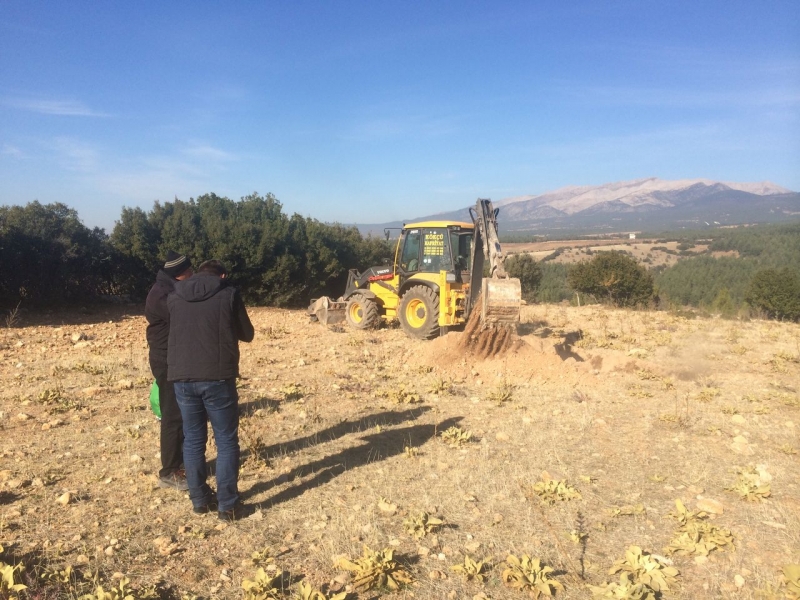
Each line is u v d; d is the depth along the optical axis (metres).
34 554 3.56
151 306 4.57
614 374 8.68
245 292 20.95
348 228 27.03
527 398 7.45
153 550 3.71
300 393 7.57
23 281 16.28
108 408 6.87
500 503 4.46
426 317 11.59
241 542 3.84
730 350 10.38
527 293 31.47
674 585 3.39
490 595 3.29
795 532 3.92
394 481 4.85
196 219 20.84
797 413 6.64
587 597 3.30
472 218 10.62
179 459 4.72
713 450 5.53
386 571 3.43
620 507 4.39
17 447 5.50
